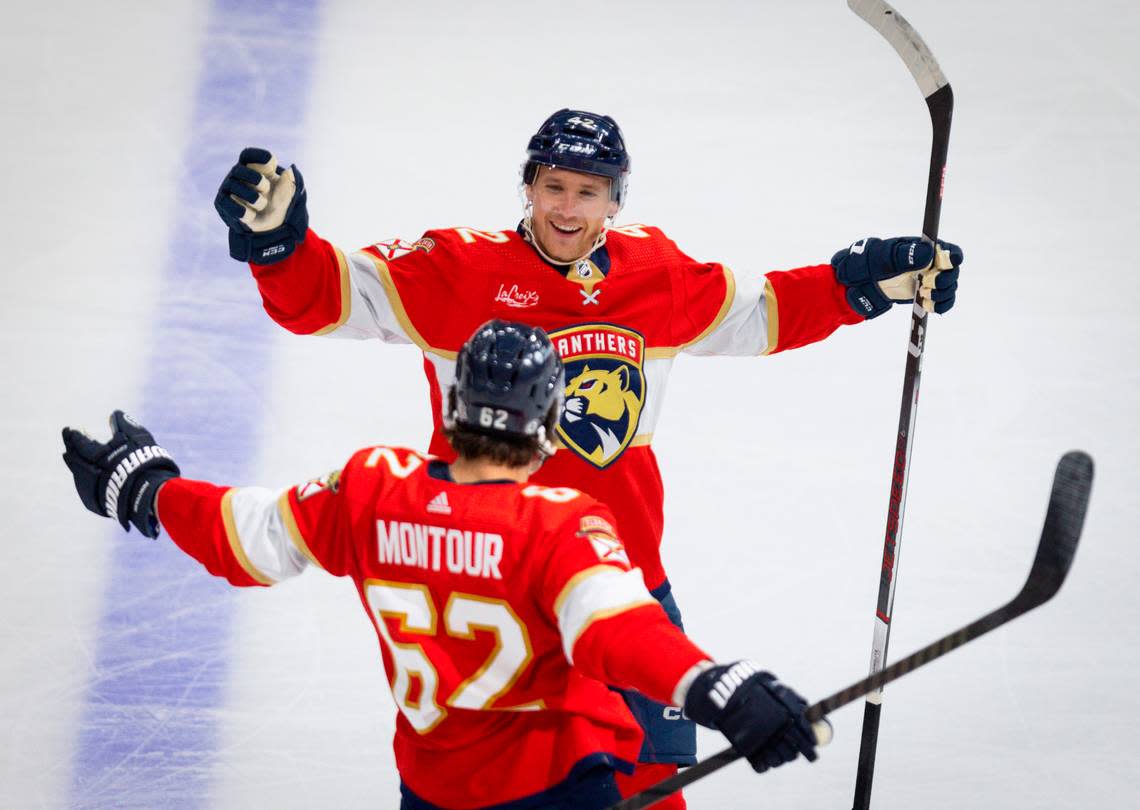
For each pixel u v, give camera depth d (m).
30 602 15.51
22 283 20.84
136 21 27.50
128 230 22.27
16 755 13.59
